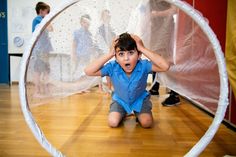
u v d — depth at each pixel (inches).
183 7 27.7
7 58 154.6
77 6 42.5
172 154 37.8
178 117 61.6
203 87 42.6
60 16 39.7
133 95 54.3
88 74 52.7
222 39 47.1
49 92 44.3
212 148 39.6
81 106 74.5
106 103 79.6
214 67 35.4
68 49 45.4
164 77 68.4
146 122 52.1
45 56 40.0
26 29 151.9
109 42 60.6
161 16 53.3
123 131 49.8
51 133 48.0
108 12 55.8
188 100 81.2
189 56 45.8
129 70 51.1
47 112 65.9
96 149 39.8
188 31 43.1
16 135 46.1
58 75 46.1
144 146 41.2
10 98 91.1
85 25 48.4
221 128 50.5
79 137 45.8
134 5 57.1
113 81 54.7
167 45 56.1
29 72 36.4
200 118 60.5
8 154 37.2
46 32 37.4
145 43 61.3
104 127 52.5
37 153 37.7
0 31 155.2
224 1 45.9
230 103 49.4
